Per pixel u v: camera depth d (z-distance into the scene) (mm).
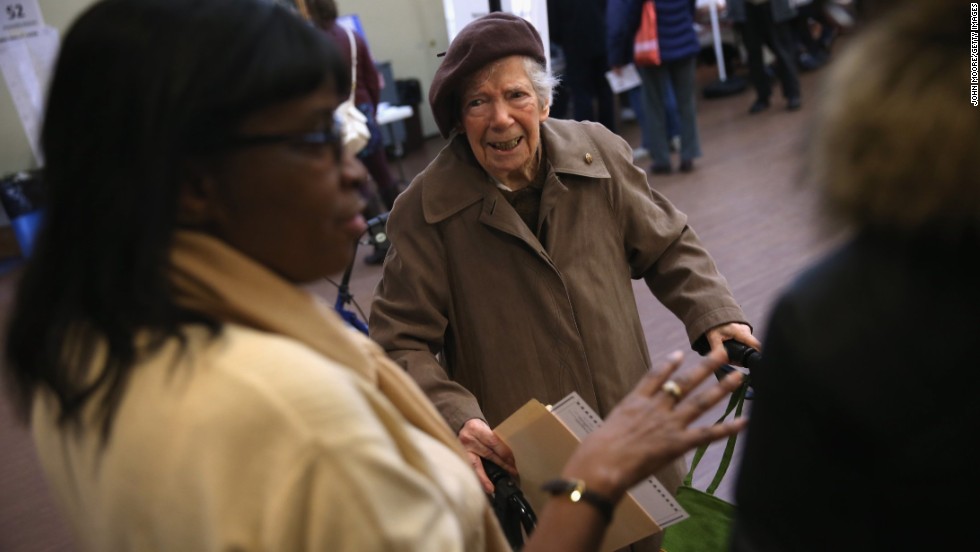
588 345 1526
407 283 1543
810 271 706
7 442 3584
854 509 697
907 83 613
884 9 653
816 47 7953
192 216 679
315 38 687
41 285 654
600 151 1582
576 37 5750
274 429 610
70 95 631
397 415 734
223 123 642
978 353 615
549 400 1544
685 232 1635
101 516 667
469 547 817
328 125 715
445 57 1469
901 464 649
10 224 6426
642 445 811
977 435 623
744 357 1430
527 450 1289
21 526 3010
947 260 626
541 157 1549
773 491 731
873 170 624
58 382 650
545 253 1499
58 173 637
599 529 782
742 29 6906
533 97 1449
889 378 641
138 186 616
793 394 693
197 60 625
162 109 613
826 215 678
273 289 705
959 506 645
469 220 1521
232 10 656
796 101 6852
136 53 619
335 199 722
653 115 5703
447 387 1488
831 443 686
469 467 877
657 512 1279
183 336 631
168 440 613
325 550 610
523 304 1531
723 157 5934
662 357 3443
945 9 609
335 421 626
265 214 692
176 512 618
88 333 647
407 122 7664
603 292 1545
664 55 5449
